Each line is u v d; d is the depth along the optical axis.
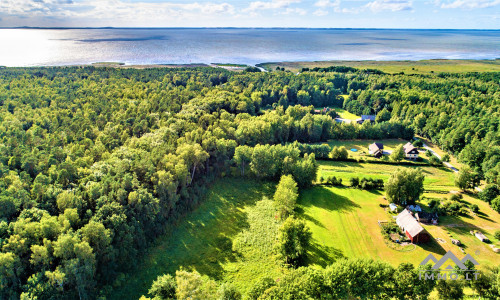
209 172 94.62
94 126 108.69
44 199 61.84
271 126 122.62
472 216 77.31
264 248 66.44
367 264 49.94
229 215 77.94
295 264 61.03
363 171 103.38
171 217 72.50
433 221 73.94
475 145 107.00
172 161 79.81
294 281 48.62
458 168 107.00
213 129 109.12
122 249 57.78
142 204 64.94
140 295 54.69
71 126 104.06
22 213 56.31
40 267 50.12
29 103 125.25
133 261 59.25
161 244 66.56
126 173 70.25
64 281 48.66
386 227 72.12
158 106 130.62
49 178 67.06
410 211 76.62
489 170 94.25
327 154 113.88
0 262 45.28
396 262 61.56
